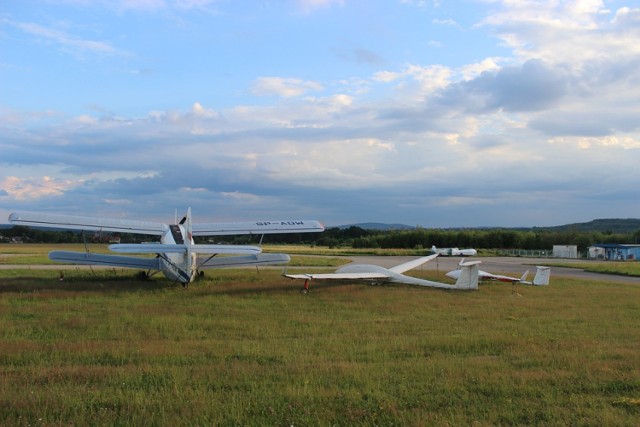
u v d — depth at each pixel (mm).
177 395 6406
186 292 18203
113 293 17500
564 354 9000
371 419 5684
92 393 6441
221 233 23125
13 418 5551
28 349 8977
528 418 5812
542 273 23438
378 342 10086
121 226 21578
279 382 7098
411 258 53688
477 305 15891
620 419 5719
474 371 7758
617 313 14656
